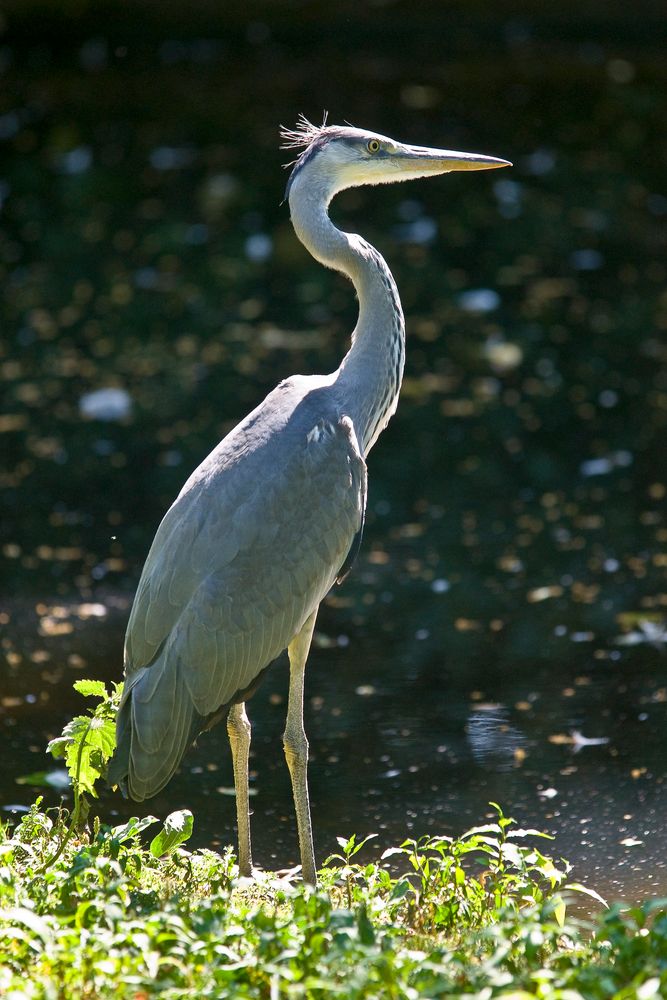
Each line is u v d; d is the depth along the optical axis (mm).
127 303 21812
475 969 5875
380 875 7555
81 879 6816
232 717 8023
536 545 13930
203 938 6160
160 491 15359
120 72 35250
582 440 16656
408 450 16469
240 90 33344
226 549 7809
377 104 31578
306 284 22812
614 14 38125
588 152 28609
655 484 15438
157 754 7500
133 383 18547
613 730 10281
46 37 37750
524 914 6777
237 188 27125
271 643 7934
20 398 18047
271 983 5723
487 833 8875
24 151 29312
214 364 19188
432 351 19625
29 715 10516
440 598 12812
